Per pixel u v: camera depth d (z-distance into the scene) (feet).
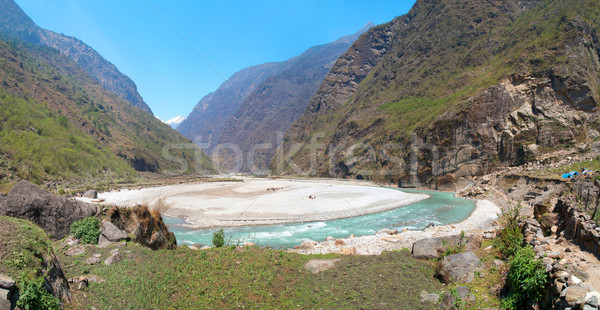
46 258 25.95
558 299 21.38
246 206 125.39
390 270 40.01
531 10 258.16
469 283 33.04
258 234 85.46
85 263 33.88
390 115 286.25
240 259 43.11
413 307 29.81
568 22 175.42
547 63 163.73
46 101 321.52
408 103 286.87
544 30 198.49
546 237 35.88
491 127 168.66
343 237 80.59
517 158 154.20
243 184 247.50
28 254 23.94
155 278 33.76
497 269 34.01
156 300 29.35
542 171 117.70
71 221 40.91
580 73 151.64
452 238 45.70
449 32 333.42
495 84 175.22
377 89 377.30
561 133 143.84
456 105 194.49
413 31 409.69
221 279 35.68
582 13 184.34
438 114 209.05
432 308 29.27
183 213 117.60
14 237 25.11
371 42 522.06
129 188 209.77
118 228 42.96
